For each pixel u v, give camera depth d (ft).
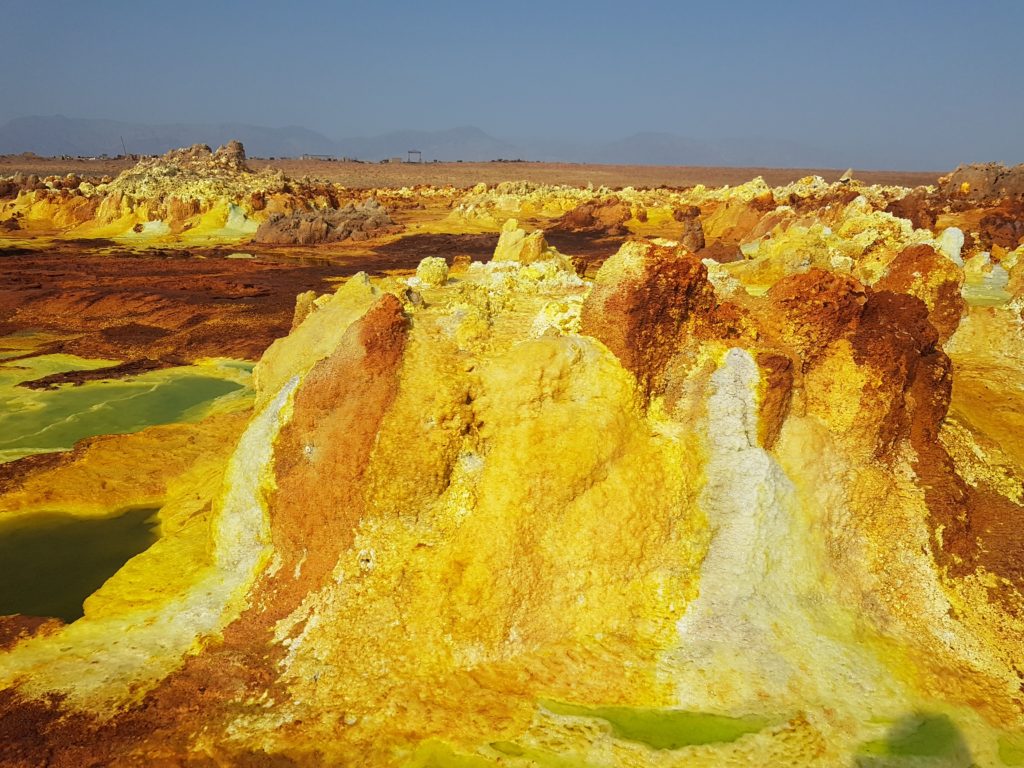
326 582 40.19
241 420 75.51
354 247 223.10
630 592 39.91
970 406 61.62
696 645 38.24
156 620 41.91
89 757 32.71
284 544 43.65
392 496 40.37
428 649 37.17
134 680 37.24
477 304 52.54
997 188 232.53
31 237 227.81
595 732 33.63
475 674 36.60
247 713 34.94
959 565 43.57
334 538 41.27
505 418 41.81
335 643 37.83
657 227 262.47
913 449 47.24
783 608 40.04
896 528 44.24
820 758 32.83
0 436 74.18
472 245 222.28
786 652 37.83
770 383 43.75
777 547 41.47
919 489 45.68
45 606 46.39
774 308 47.26
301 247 222.48
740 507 41.63
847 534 43.75
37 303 132.98
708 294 45.78
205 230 239.71
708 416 43.73
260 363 58.95
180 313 126.41
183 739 33.65
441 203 377.09
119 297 135.13
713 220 223.92
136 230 238.89
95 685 36.96
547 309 48.14
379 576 39.37
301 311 72.38
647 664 37.19
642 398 43.73
